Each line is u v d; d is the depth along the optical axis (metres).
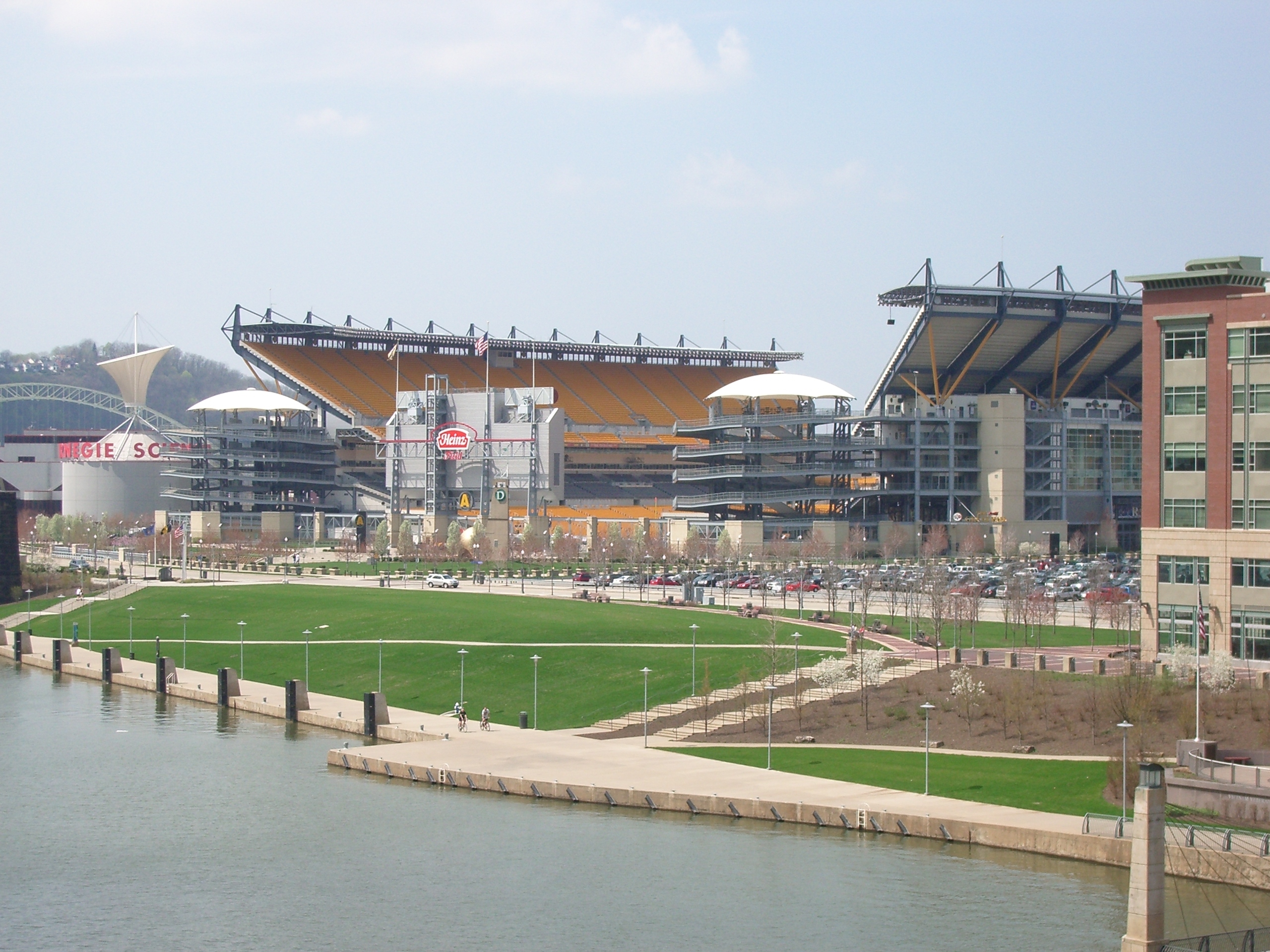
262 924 87.25
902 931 80.62
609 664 151.38
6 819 109.00
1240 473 125.56
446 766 117.25
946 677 129.62
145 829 106.38
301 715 147.12
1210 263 127.62
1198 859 84.62
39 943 85.06
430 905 88.75
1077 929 79.69
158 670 168.00
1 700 163.12
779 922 83.00
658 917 84.88
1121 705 109.50
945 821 93.56
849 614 178.75
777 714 127.62
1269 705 107.62
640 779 109.69
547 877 92.31
